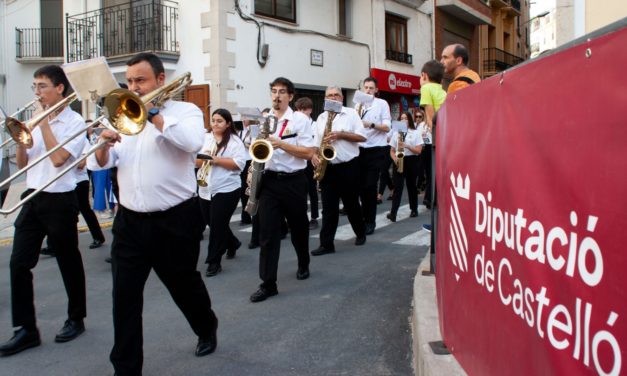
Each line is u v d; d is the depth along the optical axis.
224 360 3.69
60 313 4.79
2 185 3.52
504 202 2.09
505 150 2.06
